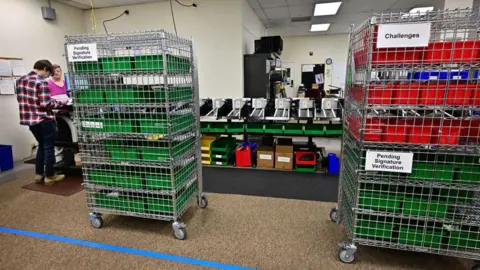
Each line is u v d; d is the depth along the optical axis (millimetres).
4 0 4246
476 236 1759
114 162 2289
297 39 10023
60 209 2812
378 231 1897
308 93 7035
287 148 4105
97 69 2188
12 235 2322
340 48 9797
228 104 4266
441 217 1787
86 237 2289
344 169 2324
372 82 1709
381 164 1750
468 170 1691
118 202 2371
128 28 5766
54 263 1959
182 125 2375
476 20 1533
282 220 2549
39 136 3402
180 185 2350
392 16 1607
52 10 4996
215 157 4316
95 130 2281
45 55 4980
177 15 5473
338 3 5863
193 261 1968
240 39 5281
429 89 1621
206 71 5547
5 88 4277
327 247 2129
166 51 2059
